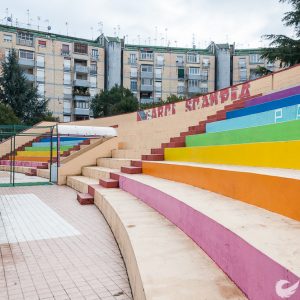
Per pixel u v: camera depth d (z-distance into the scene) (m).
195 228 3.80
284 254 2.07
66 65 57.41
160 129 15.55
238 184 4.39
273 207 3.50
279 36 21.45
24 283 3.86
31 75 53.88
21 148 23.25
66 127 14.48
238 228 2.79
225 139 7.68
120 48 61.75
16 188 12.75
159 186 6.18
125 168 9.91
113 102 49.16
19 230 6.34
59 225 6.73
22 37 53.66
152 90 63.88
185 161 8.49
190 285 2.62
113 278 4.02
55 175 14.41
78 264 4.50
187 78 65.12
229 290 2.50
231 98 11.57
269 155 5.11
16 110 39.94
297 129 5.25
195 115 13.33
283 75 9.52
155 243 3.81
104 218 7.37
